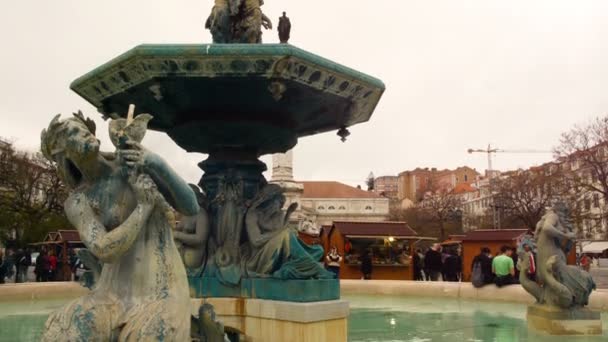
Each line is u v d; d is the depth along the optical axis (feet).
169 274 7.97
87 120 8.23
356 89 15.57
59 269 54.08
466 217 187.21
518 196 123.44
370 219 238.27
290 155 142.92
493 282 30.96
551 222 19.66
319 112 16.88
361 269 54.34
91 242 7.42
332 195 246.88
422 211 184.85
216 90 14.51
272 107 15.67
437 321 22.65
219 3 17.42
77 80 15.75
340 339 14.11
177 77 13.66
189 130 16.49
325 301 14.02
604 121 101.30
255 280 14.84
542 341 17.76
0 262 47.03
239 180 16.35
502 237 47.47
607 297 24.56
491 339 18.21
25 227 103.24
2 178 103.30
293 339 13.51
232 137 16.42
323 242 61.21
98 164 7.86
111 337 7.44
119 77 14.46
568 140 105.70
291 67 13.46
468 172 365.20
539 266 20.04
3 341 17.31
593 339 18.08
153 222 8.05
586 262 77.97
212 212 16.12
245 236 15.89
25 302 29.63
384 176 411.75
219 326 10.52
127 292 7.74
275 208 15.98
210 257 15.66
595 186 106.52
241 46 13.07
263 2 17.71
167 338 7.48
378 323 22.12
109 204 7.82
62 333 7.36
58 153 7.90
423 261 57.26
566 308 19.06
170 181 8.06
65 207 7.99
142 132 7.98
